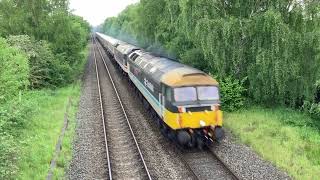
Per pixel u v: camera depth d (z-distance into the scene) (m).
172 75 17.91
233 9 24.39
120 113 24.50
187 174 14.92
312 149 17.12
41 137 19.33
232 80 24.02
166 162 16.16
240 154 16.66
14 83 21.61
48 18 36.28
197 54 28.38
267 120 21.08
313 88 22.47
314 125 20.78
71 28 39.44
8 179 13.58
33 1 35.25
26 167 15.59
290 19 22.78
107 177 14.90
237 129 19.77
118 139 19.45
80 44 44.88
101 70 46.38
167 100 17.44
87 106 26.77
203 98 17.19
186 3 24.31
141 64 26.05
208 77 17.72
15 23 34.56
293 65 21.80
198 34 23.27
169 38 36.28
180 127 16.92
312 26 22.05
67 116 22.67
